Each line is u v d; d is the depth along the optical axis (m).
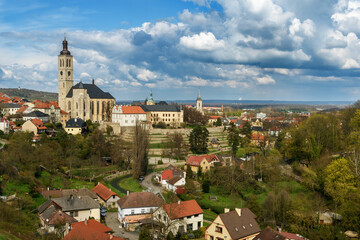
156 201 96.12
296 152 139.50
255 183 122.12
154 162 167.62
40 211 86.25
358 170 94.44
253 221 79.25
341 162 95.75
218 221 75.50
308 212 86.44
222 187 122.94
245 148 189.38
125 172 151.38
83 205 89.25
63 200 88.75
